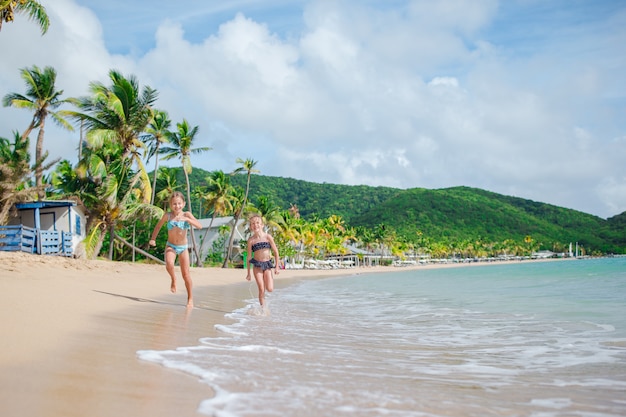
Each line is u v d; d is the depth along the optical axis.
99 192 26.66
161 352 4.37
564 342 6.79
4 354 3.68
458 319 9.99
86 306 7.09
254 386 3.44
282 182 183.75
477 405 3.36
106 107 26.81
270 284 9.52
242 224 58.44
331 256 102.06
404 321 9.60
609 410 3.34
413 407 3.21
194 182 124.69
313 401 3.17
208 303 10.79
